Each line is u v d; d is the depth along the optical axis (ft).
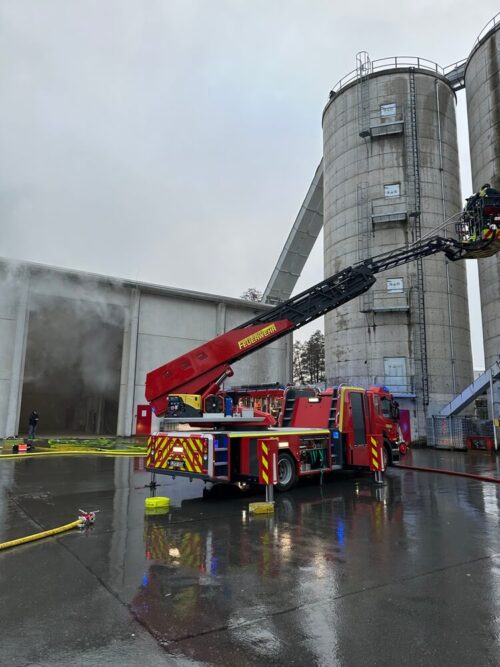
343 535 20.29
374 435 37.35
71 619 11.85
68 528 20.84
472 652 10.36
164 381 37.01
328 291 43.62
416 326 77.97
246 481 29.58
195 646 10.54
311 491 32.37
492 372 64.44
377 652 10.33
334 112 92.73
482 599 13.34
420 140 84.12
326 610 12.52
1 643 10.61
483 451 62.80
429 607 12.76
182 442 29.91
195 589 13.93
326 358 88.28
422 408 75.61
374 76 87.04
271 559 16.87
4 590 13.79
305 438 33.78
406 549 18.21
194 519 23.26
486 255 43.21
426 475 41.52
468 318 84.28
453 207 84.43
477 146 79.46
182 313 82.94
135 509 25.44
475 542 19.25
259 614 12.23
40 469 40.83
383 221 81.46
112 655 10.10
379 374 78.13
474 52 80.74
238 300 87.51
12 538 19.20
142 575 15.12
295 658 10.05
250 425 34.53
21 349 66.95
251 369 88.43
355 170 86.53
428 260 80.23
